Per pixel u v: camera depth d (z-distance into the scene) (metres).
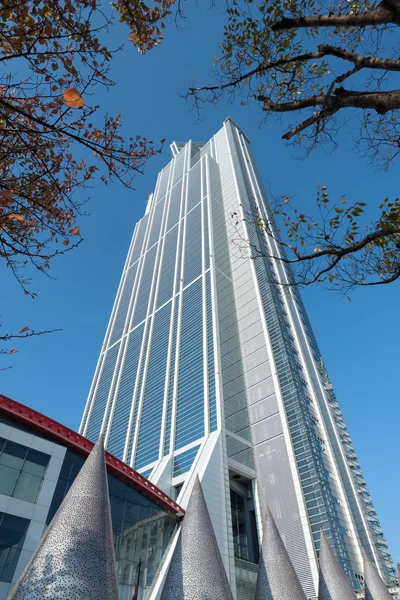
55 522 10.38
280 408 61.03
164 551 32.38
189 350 79.00
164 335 92.19
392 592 38.34
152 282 116.00
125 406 88.31
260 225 10.33
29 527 22.89
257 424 62.81
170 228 127.88
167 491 56.19
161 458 64.88
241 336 78.00
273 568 16.00
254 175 118.62
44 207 8.16
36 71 6.62
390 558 49.28
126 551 28.83
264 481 55.88
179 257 109.44
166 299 102.19
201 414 64.38
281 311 76.81
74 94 5.55
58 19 6.57
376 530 51.72
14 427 25.92
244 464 57.50
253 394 67.12
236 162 120.00
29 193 8.09
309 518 47.81
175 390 75.25
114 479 31.08
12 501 23.09
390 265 8.32
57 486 25.73
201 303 85.31
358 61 6.11
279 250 85.88
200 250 99.88
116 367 104.38
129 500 31.45
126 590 27.33
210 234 99.19
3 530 21.91
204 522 14.77
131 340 106.50
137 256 141.25
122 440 80.31
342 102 6.39
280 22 6.55
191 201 124.19
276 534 17.84
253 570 47.72
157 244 130.12
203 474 50.00
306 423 57.16
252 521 53.84
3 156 7.27
